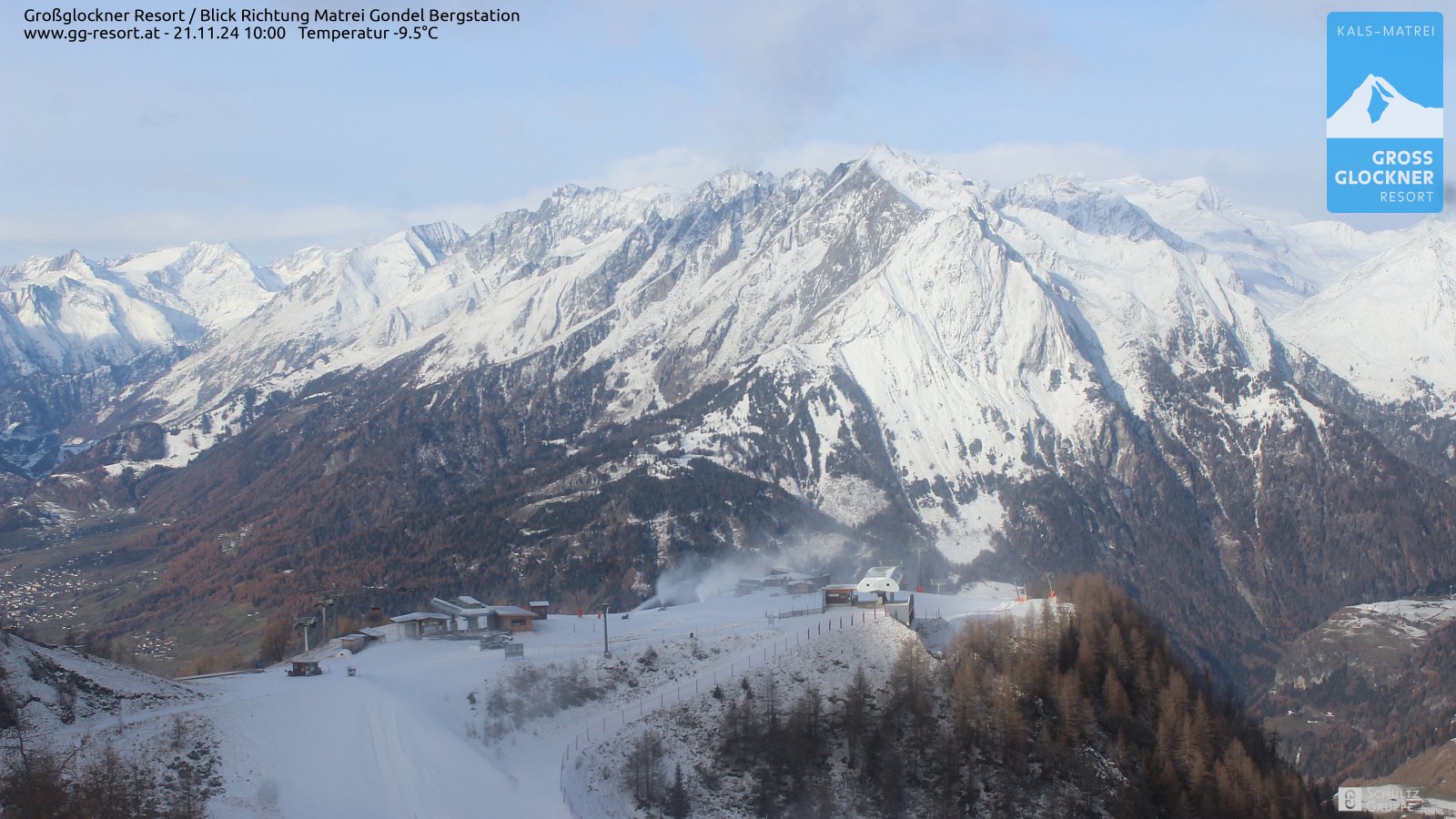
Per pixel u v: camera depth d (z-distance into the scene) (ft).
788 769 600.39
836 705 648.38
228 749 546.67
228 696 604.90
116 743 532.32
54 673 575.38
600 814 545.03
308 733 571.69
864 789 599.98
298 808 513.86
